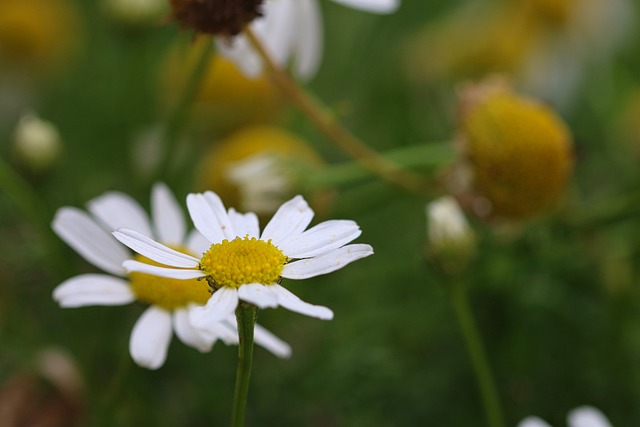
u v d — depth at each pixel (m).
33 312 0.27
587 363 0.27
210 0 0.22
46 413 0.25
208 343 0.21
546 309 0.26
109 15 0.28
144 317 0.21
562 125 0.25
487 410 0.23
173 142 0.25
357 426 0.26
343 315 0.27
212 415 0.26
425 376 0.26
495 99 0.25
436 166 0.25
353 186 0.28
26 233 0.27
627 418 0.26
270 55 0.24
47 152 0.25
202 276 0.18
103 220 0.22
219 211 0.19
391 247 0.28
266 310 0.26
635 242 0.27
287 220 0.19
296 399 0.26
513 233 0.25
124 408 0.25
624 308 0.27
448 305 0.27
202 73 0.25
